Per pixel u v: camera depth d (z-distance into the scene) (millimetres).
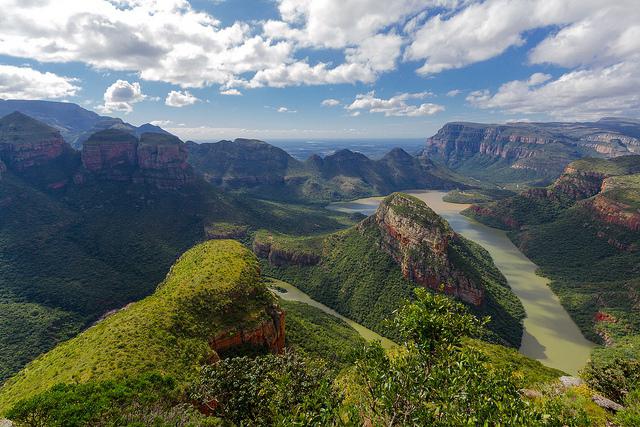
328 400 20672
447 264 152500
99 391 40844
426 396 20172
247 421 34531
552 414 19234
